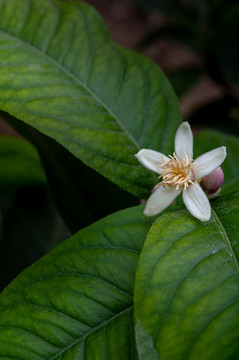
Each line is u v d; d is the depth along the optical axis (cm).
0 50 45
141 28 193
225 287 36
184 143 40
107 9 203
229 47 88
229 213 39
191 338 35
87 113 43
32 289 39
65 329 38
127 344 38
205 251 37
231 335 35
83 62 45
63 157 44
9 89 43
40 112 42
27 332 38
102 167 42
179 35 98
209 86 157
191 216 39
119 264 39
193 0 91
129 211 40
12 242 53
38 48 45
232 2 89
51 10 47
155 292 36
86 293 39
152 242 37
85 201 45
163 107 44
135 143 43
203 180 40
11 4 46
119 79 45
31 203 53
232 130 88
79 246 40
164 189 40
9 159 52
